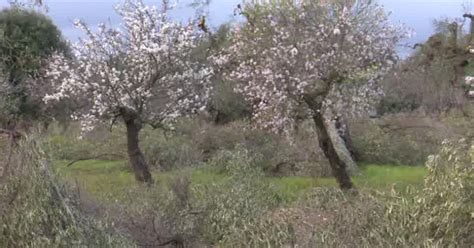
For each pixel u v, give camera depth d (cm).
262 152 1900
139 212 986
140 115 1494
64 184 791
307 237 745
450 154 755
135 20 1489
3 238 711
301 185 1628
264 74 1444
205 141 2019
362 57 1462
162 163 1853
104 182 1543
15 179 726
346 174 1477
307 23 1470
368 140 2127
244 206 1063
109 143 2098
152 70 1496
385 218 723
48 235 721
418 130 2198
